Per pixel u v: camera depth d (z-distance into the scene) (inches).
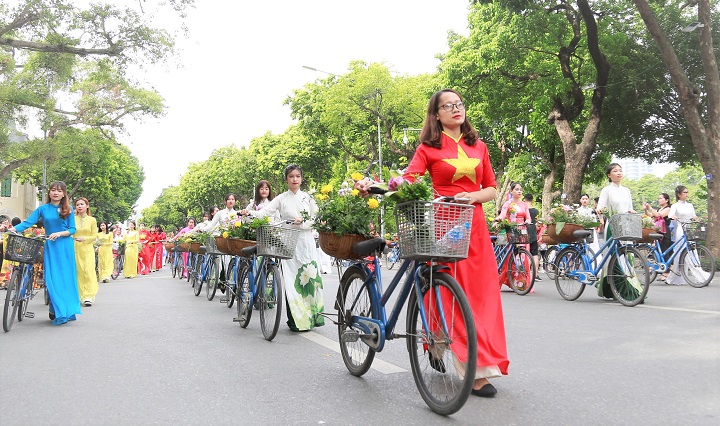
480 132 1201.4
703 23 624.1
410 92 1162.0
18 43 763.4
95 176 1860.2
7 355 216.7
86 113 1216.2
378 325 161.2
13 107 1015.0
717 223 613.3
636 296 309.6
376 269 167.8
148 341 243.8
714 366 174.6
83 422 135.7
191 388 165.2
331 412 140.5
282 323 291.4
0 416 140.9
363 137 1337.4
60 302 298.8
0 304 432.5
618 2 789.9
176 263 703.1
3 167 1099.9
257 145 2123.5
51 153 1122.0
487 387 150.7
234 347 227.9
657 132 943.0
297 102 1460.4
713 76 624.7
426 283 144.7
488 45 810.8
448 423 130.2
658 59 828.0
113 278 730.2
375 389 161.2
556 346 209.5
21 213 2001.7
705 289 386.9
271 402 149.9
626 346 205.8
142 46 799.7
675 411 134.2
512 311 305.7
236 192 2354.8
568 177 768.3
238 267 290.4
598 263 338.3
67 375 183.2
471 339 129.0
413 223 135.3
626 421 127.9
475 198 151.3
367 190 152.4
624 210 329.4
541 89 796.0
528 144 1151.6
